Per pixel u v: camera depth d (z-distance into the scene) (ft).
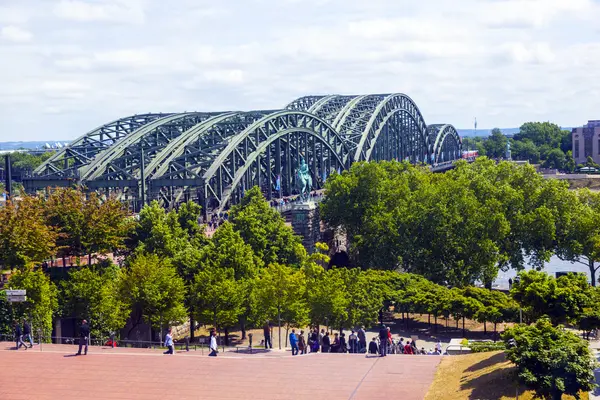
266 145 563.89
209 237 422.41
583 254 515.50
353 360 214.28
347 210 527.40
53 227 328.29
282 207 532.32
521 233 507.30
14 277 269.23
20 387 185.78
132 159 538.47
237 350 266.57
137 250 349.00
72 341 288.10
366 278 392.88
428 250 473.67
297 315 312.29
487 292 379.76
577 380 157.28
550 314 228.02
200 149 545.03
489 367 187.11
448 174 622.13
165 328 306.55
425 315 438.40
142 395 179.83
